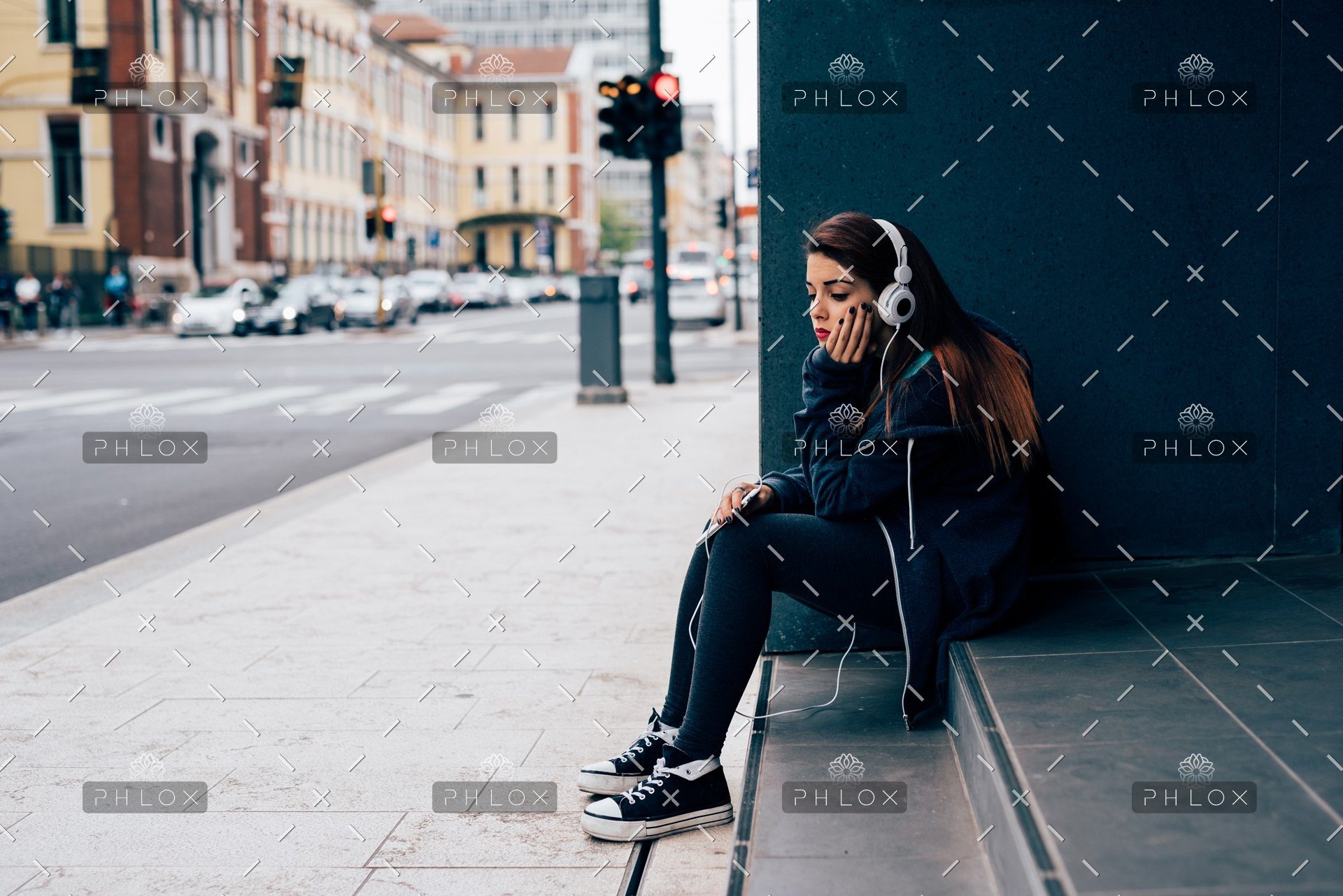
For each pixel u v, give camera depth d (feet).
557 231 263.70
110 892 8.63
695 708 9.41
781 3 11.78
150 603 17.31
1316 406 11.95
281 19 152.56
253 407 48.85
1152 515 12.04
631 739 11.54
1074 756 7.27
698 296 108.27
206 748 11.48
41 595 18.06
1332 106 11.71
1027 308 11.92
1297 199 11.78
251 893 8.58
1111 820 6.40
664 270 53.16
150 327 116.78
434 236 162.40
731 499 9.66
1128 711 7.93
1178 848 6.03
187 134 130.21
